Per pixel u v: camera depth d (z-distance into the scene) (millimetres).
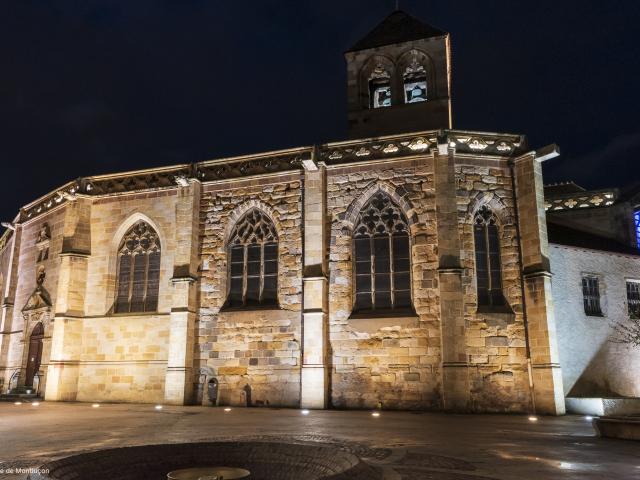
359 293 25953
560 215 36062
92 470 7043
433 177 25750
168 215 29859
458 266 24312
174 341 27156
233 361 26859
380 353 24797
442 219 24969
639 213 34844
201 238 28906
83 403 27969
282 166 28422
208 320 27750
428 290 24781
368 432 15391
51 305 31750
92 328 29844
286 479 7461
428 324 24469
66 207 31922
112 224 30906
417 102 33000
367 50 34250
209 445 8156
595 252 29031
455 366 23359
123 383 28656
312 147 27719
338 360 25266
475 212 25734
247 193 28609
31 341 32938
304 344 25141
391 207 26359
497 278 25359
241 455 8023
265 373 26250
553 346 23688
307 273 25875
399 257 25781
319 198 26609
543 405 23125
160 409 24062
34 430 15984
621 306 29047
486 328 24375
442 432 15586
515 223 25719
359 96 33938
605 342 27922
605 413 18641
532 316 24297
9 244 39219
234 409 24156
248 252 28234
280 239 27438
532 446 12859
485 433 15430
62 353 29234
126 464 7469
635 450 12273
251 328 26875
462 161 25859
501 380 23938
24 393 31203
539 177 25578
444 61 33031
